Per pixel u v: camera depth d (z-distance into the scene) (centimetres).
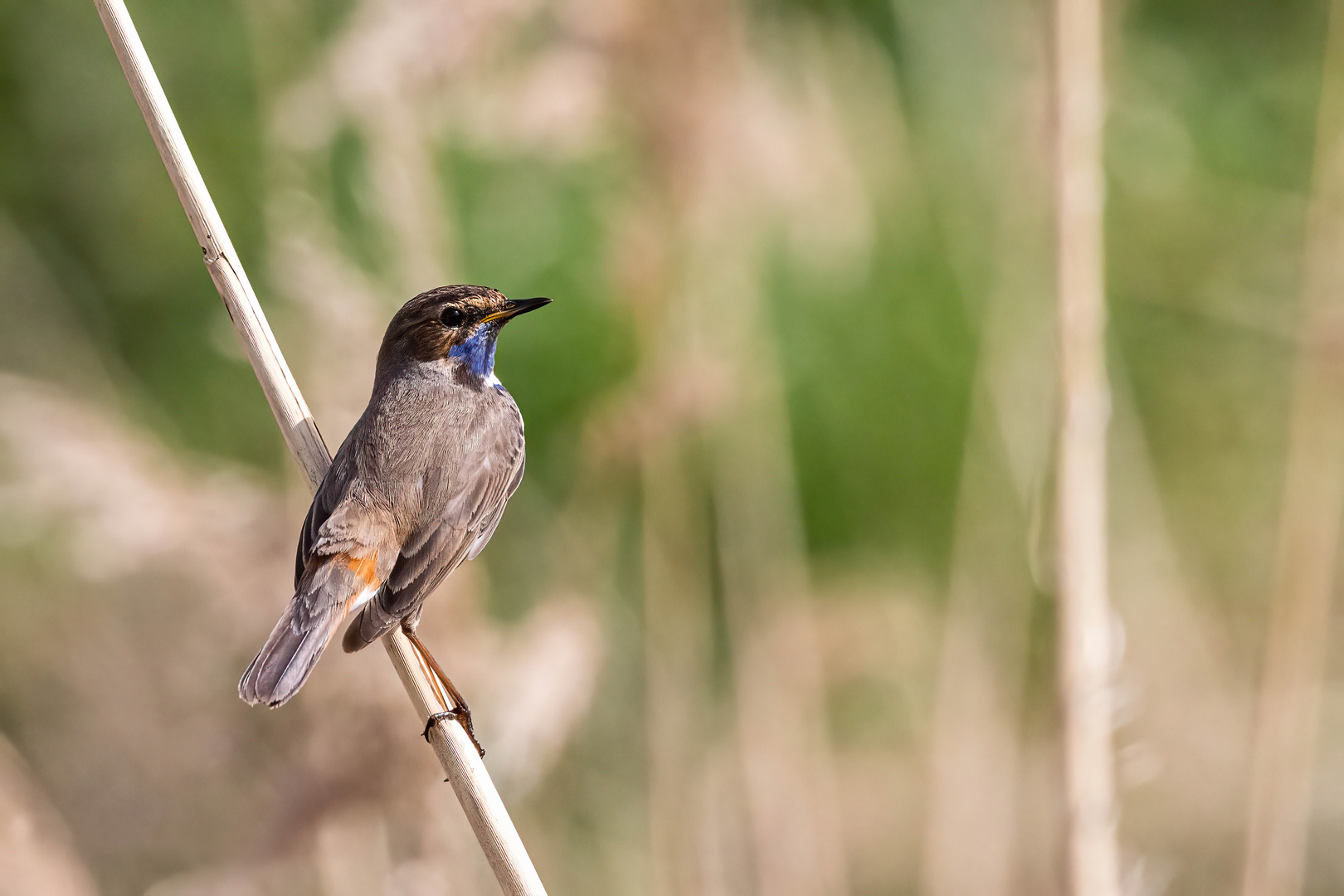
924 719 1520
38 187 1747
